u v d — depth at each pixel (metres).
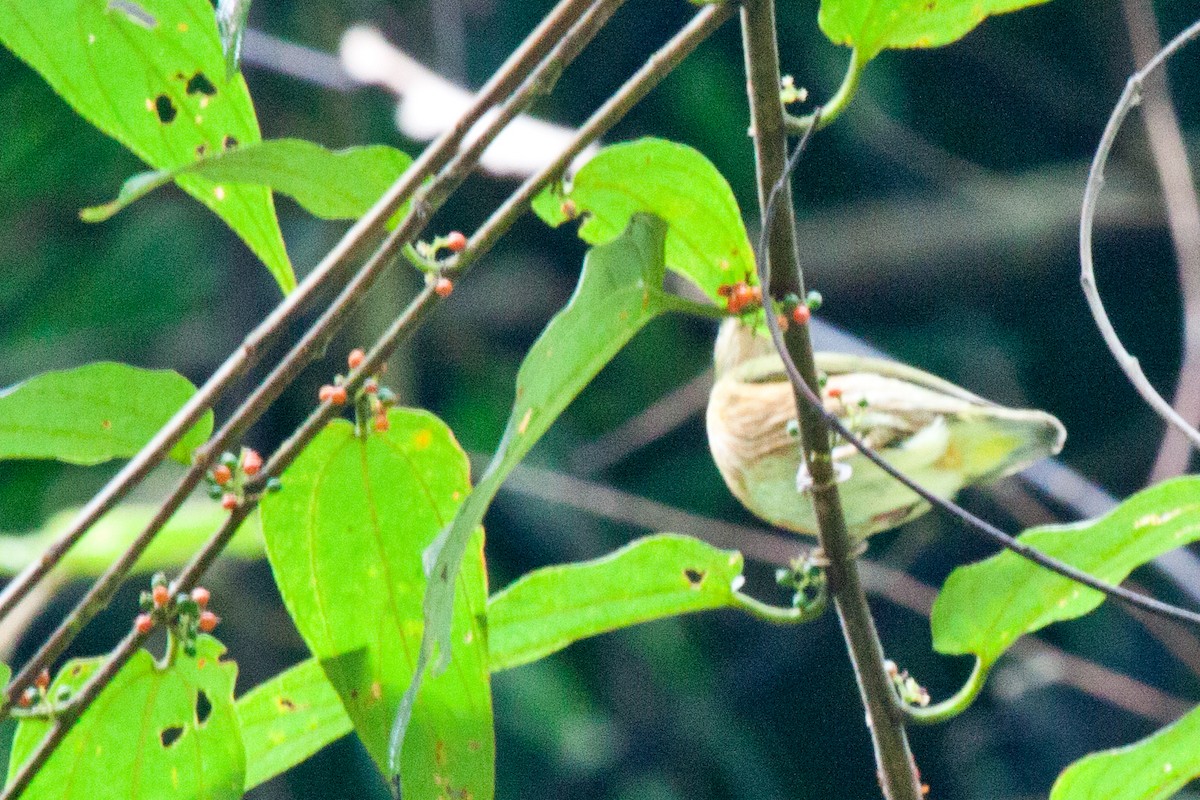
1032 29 14.20
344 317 3.21
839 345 9.80
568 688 12.24
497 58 13.26
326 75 9.64
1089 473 13.63
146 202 11.72
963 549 13.05
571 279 13.88
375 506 3.64
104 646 11.65
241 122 3.84
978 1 3.38
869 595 13.08
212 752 3.72
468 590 3.59
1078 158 14.35
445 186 3.15
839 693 13.28
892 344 13.95
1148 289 13.88
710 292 3.57
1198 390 9.23
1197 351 9.40
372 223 3.15
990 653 3.59
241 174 3.18
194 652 3.49
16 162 10.50
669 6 13.20
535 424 3.16
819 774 13.19
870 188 14.19
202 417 3.37
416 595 3.67
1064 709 12.61
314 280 3.18
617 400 13.16
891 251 13.77
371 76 7.70
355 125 11.47
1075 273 13.85
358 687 3.65
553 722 12.05
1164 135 10.44
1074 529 3.60
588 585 3.71
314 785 11.21
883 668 3.54
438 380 13.34
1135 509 3.58
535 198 3.42
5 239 11.26
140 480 3.21
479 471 12.55
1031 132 14.35
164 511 3.27
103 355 11.82
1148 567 12.02
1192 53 13.75
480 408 13.00
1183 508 3.57
